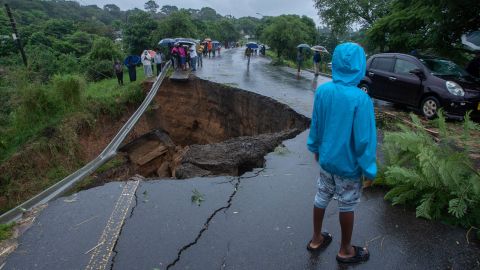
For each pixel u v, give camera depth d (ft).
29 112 44.04
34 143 40.63
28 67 53.83
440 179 14.01
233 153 23.90
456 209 12.92
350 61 8.98
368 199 15.67
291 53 115.24
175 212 14.55
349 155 9.27
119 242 12.45
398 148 17.43
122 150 52.65
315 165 20.20
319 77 65.92
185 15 111.96
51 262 11.41
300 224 13.57
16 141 41.88
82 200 15.55
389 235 12.92
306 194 16.29
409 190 14.92
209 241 12.51
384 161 19.35
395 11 50.49
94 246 12.23
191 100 61.82
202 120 60.85
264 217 14.14
